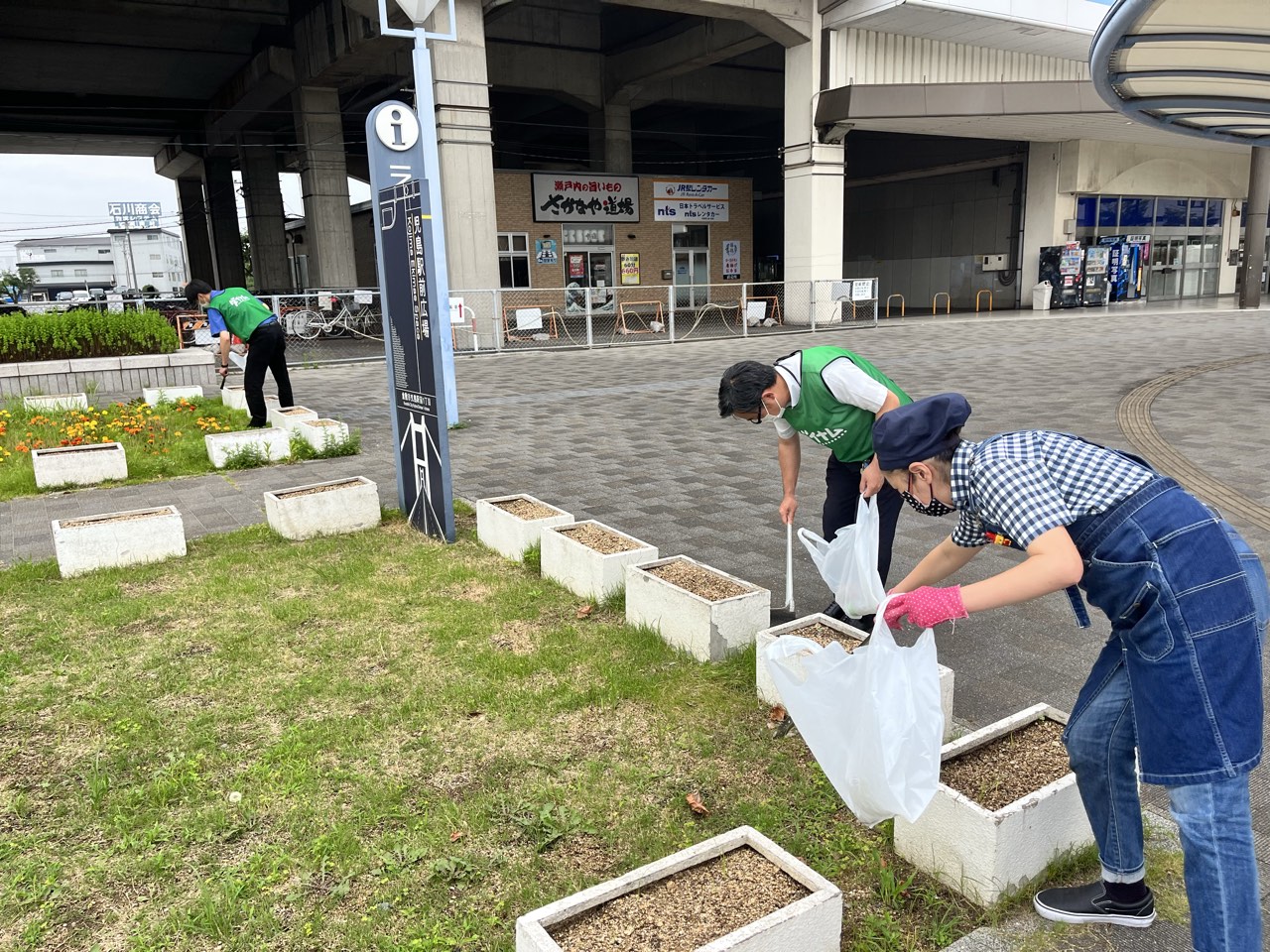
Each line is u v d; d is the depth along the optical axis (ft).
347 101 99.96
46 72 96.73
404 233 18.35
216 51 88.89
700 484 23.48
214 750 10.69
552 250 87.04
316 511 19.38
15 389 40.42
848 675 7.12
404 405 19.66
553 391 42.22
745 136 115.96
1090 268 88.22
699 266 96.02
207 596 15.71
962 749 8.98
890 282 106.11
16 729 11.27
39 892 8.32
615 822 9.26
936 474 6.80
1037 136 82.58
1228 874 6.09
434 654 13.24
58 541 16.87
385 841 8.96
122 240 373.40
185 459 26.99
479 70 61.52
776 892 7.30
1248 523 18.48
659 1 66.33
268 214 109.09
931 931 7.70
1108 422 28.94
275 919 7.88
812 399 11.72
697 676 12.29
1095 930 7.62
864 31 73.92
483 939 7.61
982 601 6.26
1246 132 28.81
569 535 16.30
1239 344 50.70
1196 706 6.02
